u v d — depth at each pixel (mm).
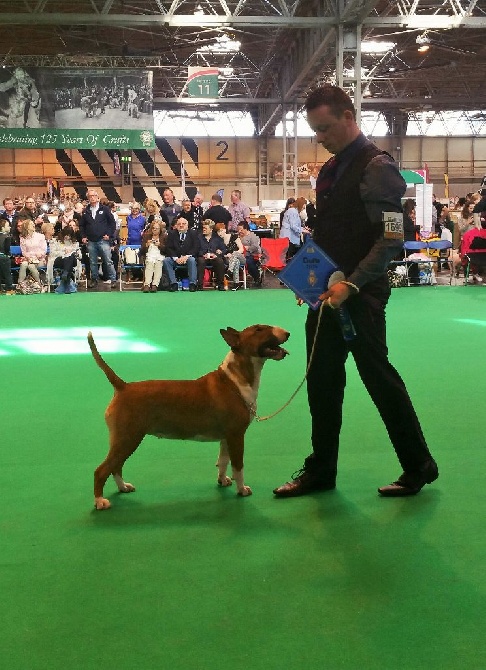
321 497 3689
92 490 3818
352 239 3469
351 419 5172
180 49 31656
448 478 3943
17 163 41125
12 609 2555
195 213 16578
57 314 11836
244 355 3561
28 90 22703
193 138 42812
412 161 44594
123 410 3508
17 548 3088
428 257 16531
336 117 3395
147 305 13109
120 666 2186
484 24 18984
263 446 4578
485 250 16078
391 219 3291
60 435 4844
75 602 2598
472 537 3143
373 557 2947
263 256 17016
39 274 16391
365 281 3346
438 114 44031
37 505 3605
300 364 7258
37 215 21531
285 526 3301
